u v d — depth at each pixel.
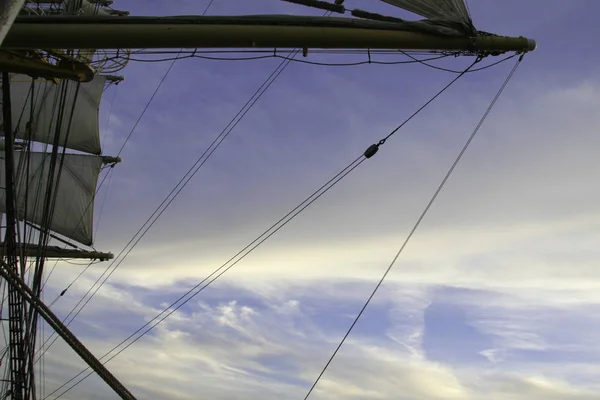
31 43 11.31
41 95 29.39
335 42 12.05
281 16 11.80
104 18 11.37
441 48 12.65
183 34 11.51
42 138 29.31
